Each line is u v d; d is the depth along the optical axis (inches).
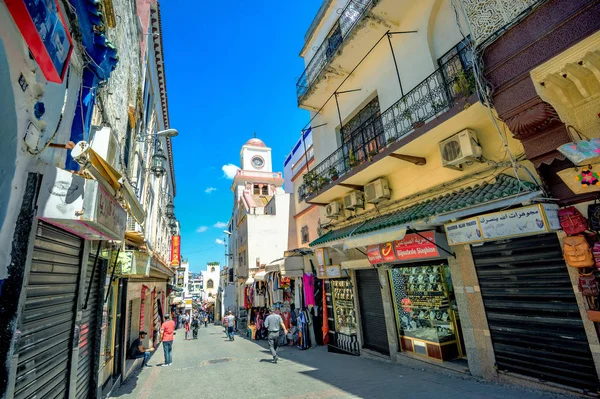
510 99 181.6
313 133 493.4
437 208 232.5
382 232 274.5
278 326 395.9
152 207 565.3
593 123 165.0
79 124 144.9
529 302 199.6
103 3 142.2
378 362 327.6
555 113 165.5
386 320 331.9
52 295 125.6
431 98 253.4
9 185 89.2
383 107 338.0
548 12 165.6
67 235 139.7
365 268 369.4
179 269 1300.4
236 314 1090.7
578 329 175.3
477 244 231.8
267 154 1445.6
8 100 85.5
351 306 394.6
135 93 333.7
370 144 364.2
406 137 260.5
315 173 424.5
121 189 158.4
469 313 237.3
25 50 85.4
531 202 182.9
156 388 291.7
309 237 566.3
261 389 260.2
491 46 192.9
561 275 183.8
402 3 296.0
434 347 277.7
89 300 198.1
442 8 278.8
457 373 244.5
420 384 235.9
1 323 86.2
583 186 158.1
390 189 329.7
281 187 1376.7
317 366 336.2
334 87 415.2
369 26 317.7
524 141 181.2
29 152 97.7
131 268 273.4
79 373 174.6
